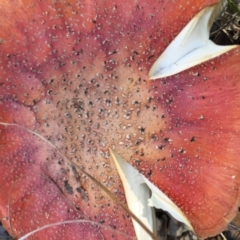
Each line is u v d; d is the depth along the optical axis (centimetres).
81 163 20
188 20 20
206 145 20
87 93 20
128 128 20
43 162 21
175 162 20
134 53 20
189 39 21
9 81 21
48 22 21
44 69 21
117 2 20
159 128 20
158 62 20
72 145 20
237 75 20
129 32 20
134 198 21
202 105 20
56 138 20
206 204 20
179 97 20
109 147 20
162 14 20
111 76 20
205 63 20
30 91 21
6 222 22
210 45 21
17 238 22
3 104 21
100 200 20
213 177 20
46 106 20
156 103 20
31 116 21
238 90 20
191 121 20
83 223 21
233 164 20
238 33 28
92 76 20
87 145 20
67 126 20
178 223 28
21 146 21
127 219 20
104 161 20
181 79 20
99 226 21
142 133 19
